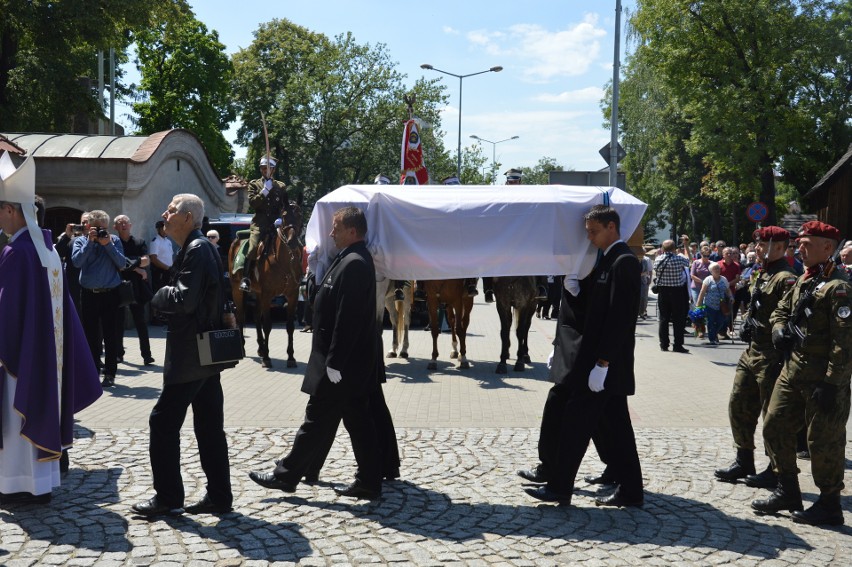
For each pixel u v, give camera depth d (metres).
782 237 5.98
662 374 11.32
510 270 6.28
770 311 5.89
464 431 7.48
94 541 4.65
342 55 38.91
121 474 5.96
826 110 31.75
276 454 6.57
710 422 8.10
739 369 6.11
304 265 17.09
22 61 27.62
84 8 25.34
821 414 5.12
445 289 11.13
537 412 8.42
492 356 12.89
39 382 5.20
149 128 45.62
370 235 6.46
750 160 31.47
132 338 14.13
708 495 5.75
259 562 4.37
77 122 36.75
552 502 5.51
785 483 5.32
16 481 5.25
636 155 47.06
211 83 45.09
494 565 4.38
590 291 5.38
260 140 43.69
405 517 5.16
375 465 5.45
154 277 15.02
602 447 5.91
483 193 6.49
